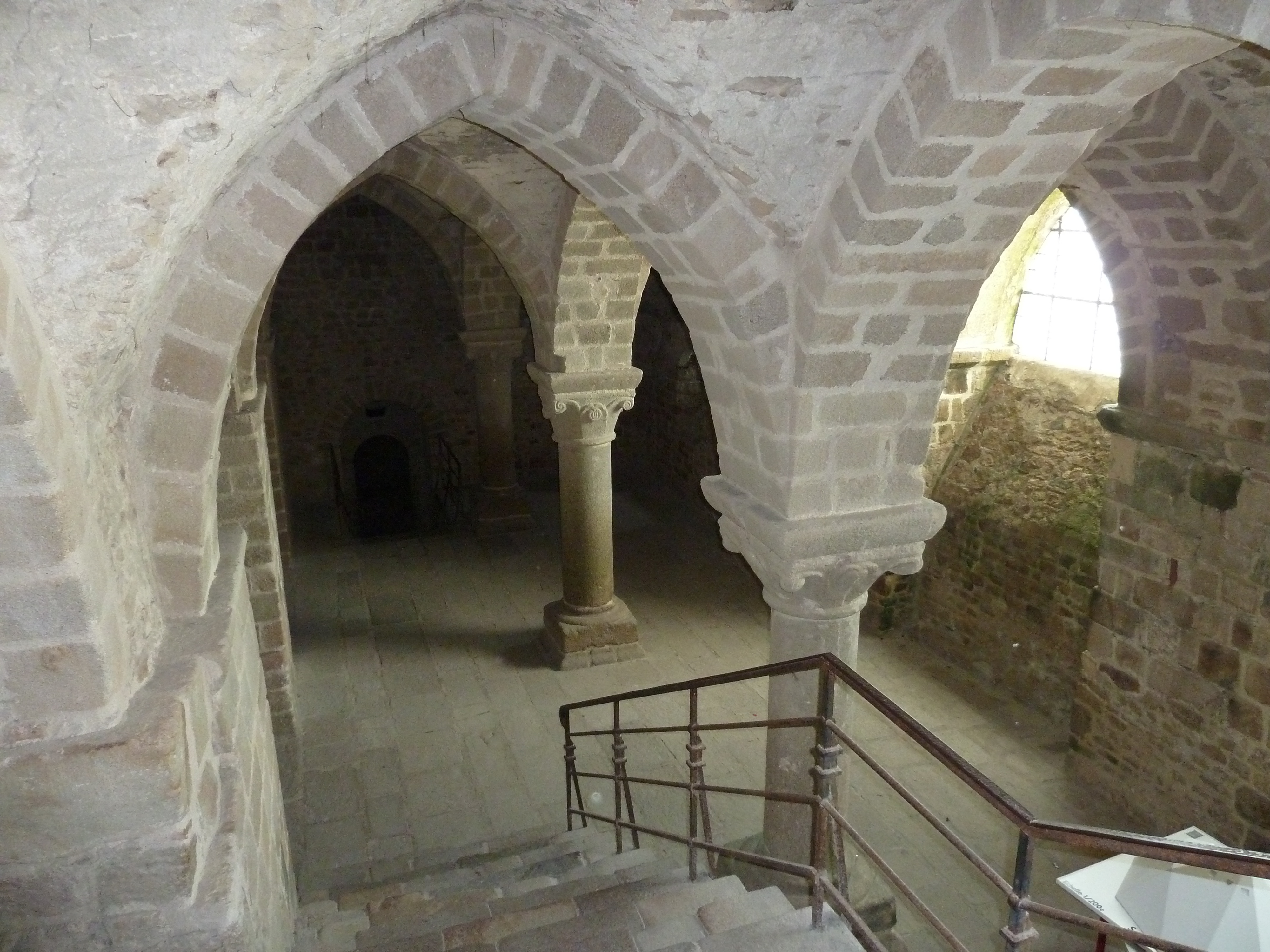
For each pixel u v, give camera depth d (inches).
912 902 96.0
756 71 94.6
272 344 320.5
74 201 64.0
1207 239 147.9
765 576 144.8
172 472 95.8
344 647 289.7
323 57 76.2
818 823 113.6
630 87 104.2
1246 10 71.5
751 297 121.1
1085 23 77.9
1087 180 153.3
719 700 256.7
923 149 96.3
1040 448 253.0
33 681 75.9
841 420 128.6
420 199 313.0
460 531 407.5
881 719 248.1
